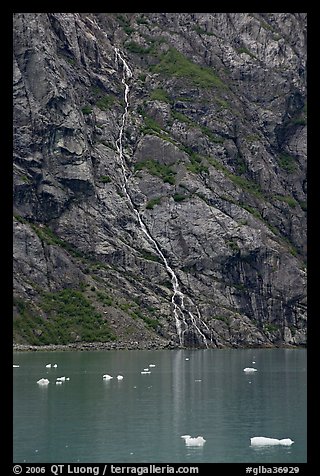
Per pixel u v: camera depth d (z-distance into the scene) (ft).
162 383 473.67
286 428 342.03
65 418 360.48
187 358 646.33
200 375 516.32
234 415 370.32
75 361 605.31
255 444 313.32
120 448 306.55
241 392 438.81
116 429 338.54
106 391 439.22
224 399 414.21
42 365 572.92
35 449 305.53
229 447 309.01
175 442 316.60
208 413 374.02
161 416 366.63
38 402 402.72
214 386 461.78
